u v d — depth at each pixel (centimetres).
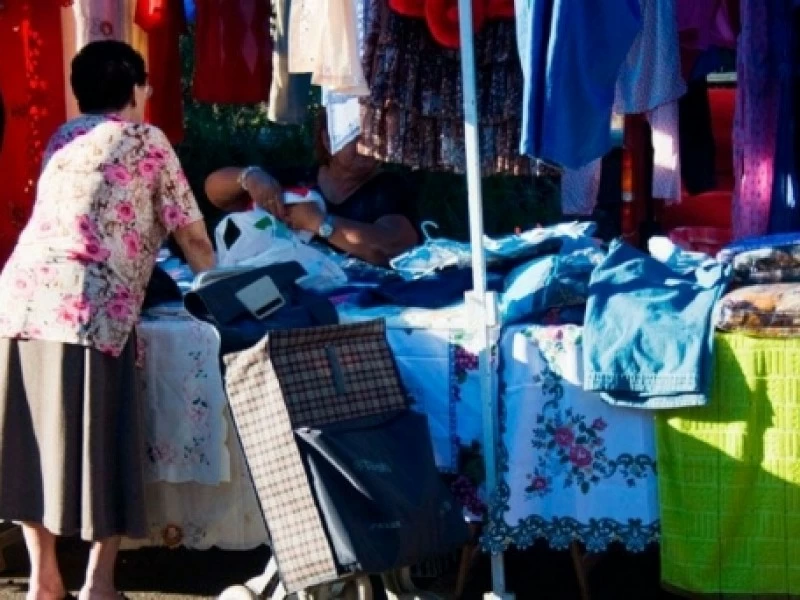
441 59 766
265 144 1183
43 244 614
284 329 595
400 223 830
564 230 718
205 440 652
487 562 730
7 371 613
